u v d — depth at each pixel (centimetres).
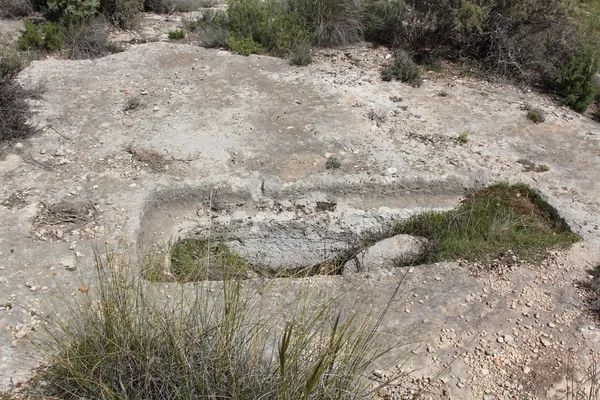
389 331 415
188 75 727
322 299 432
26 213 505
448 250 495
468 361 395
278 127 636
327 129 635
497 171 584
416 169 582
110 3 858
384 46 834
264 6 855
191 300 375
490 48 778
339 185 566
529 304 440
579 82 705
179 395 296
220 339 314
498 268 475
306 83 721
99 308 343
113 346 321
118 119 637
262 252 561
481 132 646
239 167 578
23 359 375
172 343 319
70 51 776
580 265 477
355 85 721
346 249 564
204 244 534
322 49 818
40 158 573
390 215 557
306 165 584
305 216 551
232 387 301
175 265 501
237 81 718
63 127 620
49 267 452
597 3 930
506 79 757
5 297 421
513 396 372
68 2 828
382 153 603
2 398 346
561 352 402
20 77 703
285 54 791
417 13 805
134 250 479
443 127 651
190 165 575
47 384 351
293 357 305
